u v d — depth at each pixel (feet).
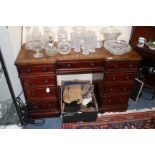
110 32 7.09
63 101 7.13
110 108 7.38
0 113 6.73
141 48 7.34
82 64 6.19
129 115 7.41
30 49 6.39
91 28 6.98
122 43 6.88
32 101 6.66
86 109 6.86
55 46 6.56
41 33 6.79
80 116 6.84
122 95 7.09
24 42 6.85
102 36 7.22
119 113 7.50
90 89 7.66
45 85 6.34
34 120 7.10
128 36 7.48
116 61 6.11
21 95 7.47
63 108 6.88
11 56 6.52
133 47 7.43
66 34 6.94
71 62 6.07
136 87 7.85
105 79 6.55
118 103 7.32
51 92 6.56
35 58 5.92
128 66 6.31
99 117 7.28
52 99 6.74
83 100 7.13
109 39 7.06
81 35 6.85
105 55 6.25
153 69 8.20
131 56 6.23
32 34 6.68
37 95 6.54
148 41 7.70
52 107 6.98
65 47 6.40
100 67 6.36
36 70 5.94
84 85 7.82
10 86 5.73
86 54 6.27
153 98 8.31
